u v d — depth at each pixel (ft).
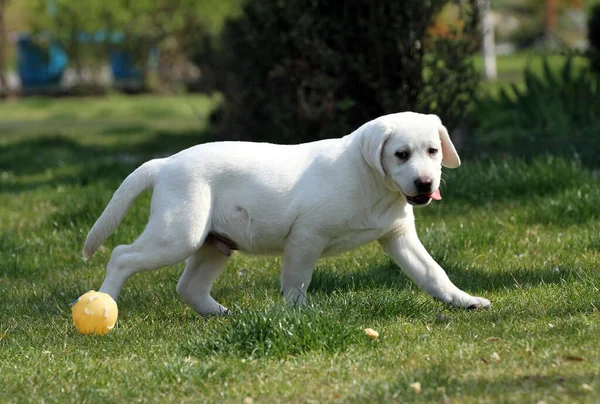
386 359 16.88
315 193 20.06
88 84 130.93
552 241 27.53
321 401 14.79
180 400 15.37
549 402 13.69
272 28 40.98
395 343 18.06
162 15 124.98
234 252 28.66
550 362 15.80
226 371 16.44
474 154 42.14
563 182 33.76
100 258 29.43
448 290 21.17
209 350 17.94
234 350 17.71
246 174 20.34
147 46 129.29
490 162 38.34
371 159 19.74
